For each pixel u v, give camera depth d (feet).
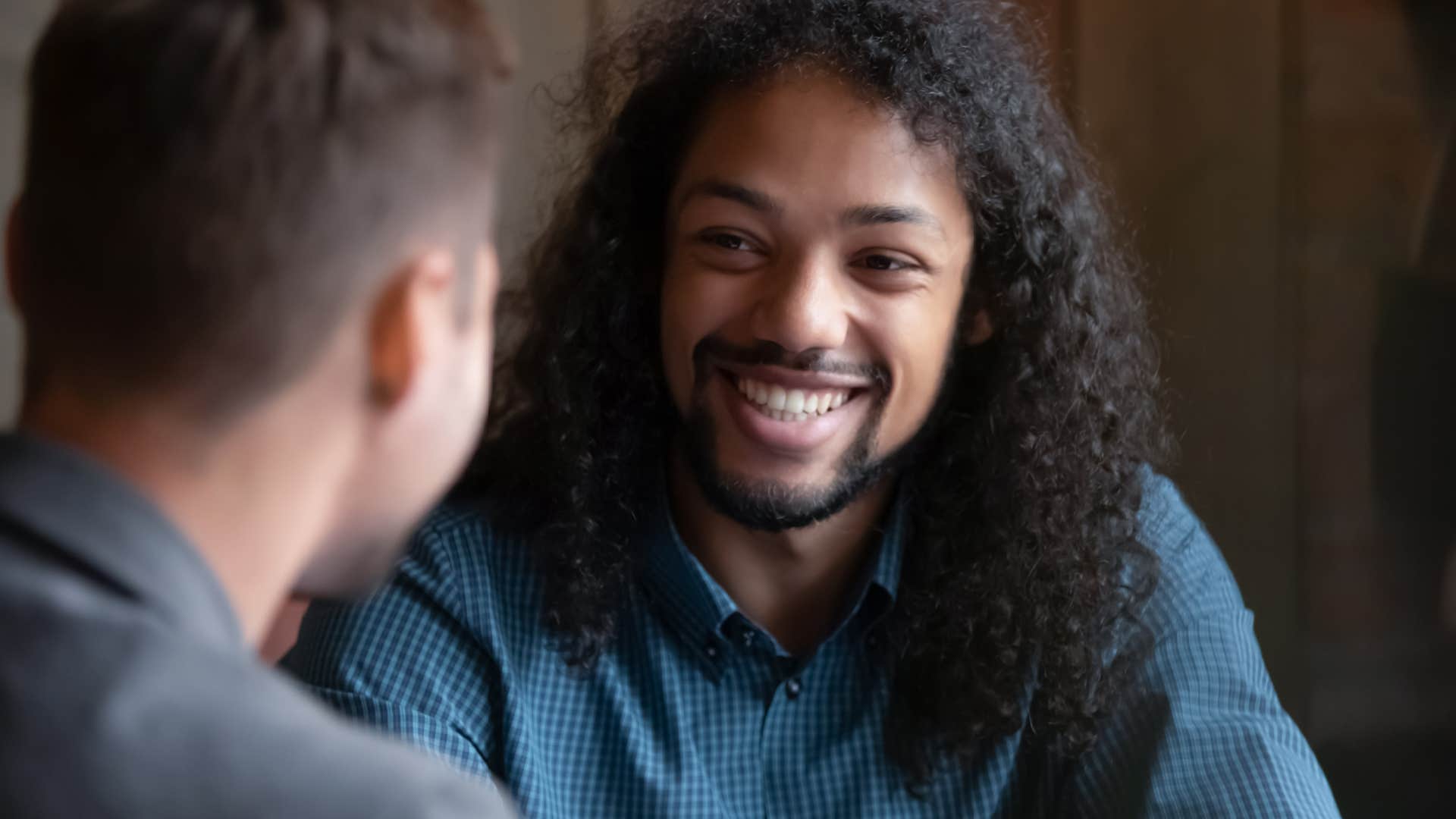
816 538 4.01
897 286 3.76
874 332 3.76
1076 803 3.99
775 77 3.74
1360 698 7.06
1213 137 7.48
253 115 1.81
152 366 1.83
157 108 1.81
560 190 4.57
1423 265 6.72
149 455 1.84
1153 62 7.68
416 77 1.92
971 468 4.20
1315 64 7.05
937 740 3.92
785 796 3.86
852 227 3.69
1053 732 3.95
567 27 7.53
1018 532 4.09
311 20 1.86
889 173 3.68
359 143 1.86
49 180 1.86
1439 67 6.59
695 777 3.81
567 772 3.83
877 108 3.69
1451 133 6.56
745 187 3.67
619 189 4.17
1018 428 4.17
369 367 1.97
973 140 3.90
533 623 3.90
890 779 3.90
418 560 3.89
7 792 1.58
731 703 3.88
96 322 1.84
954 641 4.00
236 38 1.82
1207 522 7.61
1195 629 4.06
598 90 4.52
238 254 1.81
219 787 1.61
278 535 1.94
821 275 3.70
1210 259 7.55
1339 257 7.03
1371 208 6.89
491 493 4.16
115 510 1.78
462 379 2.11
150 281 1.81
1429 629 6.79
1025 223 4.10
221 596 1.87
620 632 3.94
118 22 1.83
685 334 3.82
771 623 4.14
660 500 4.03
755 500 3.84
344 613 3.85
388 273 1.93
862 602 3.96
